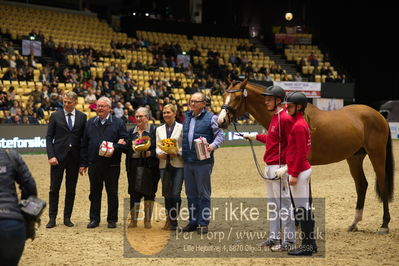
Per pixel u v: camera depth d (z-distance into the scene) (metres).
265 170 5.95
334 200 9.52
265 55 32.56
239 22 35.12
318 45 33.88
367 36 31.36
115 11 36.84
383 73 30.78
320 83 25.14
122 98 21.14
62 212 8.37
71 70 22.41
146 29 31.36
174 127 7.17
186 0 34.84
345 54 32.50
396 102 25.42
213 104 24.72
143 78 24.88
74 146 7.29
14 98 18.64
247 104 6.94
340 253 5.83
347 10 32.19
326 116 6.97
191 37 32.69
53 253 5.79
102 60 24.97
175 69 26.75
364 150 7.41
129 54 26.91
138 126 7.33
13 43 24.53
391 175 7.32
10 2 27.64
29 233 3.88
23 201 3.75
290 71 31.20
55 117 7.28
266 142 6.11
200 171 6.73
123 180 12.05
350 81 30.52
